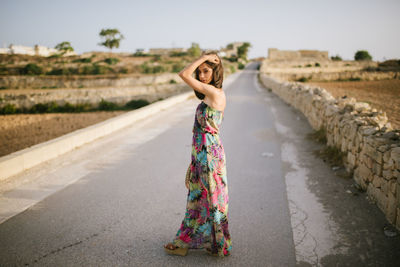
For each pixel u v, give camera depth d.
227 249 2.57
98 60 77.75
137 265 2.50
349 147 4.55
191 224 2.53
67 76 56.66
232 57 110.06
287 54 95.75
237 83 33.34
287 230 3.07
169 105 12.98
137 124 8.91
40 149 5.10
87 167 5.02
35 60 75.62
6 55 76.69
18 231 3.00
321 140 6.59
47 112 36.50
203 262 2.55
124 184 4.30
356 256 2.62
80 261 2.55
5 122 24.36
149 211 3.48
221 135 7.54
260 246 2.79
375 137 3.64
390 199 3.11
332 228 3.09
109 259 2.58
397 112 13.38
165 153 5.91
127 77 55.38
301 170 4.87
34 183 4.26
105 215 3.37
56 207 3.54
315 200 3.75
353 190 3.96
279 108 12.64
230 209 3.54
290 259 2.59
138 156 5.70
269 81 24.78
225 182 2.50
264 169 4.96
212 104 2.29
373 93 25.19
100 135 7.19
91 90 45.38
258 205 3.64
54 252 2.66
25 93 43.34
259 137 7.29
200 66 2.35
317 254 2.66
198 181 2.44
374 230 3.01
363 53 93.38
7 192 3.93
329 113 6.20
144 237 2.93
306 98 10.09
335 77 55.00
